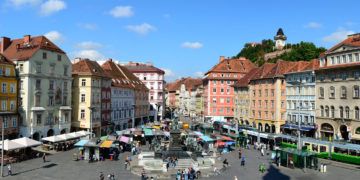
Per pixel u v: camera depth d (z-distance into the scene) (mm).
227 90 101500
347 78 55031
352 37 58219
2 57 52781
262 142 66375
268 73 77625
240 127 75125
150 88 112812
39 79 55969
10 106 52875
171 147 46844
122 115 85500
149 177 36750
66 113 62594
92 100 67375
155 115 112500
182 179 35938
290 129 68312
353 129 53281
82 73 66812
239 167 43406
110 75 82375
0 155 45031
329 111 58906
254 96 82000
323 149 50531
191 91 157000
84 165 42781
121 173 38594
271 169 42250
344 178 36938
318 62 64562
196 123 91812
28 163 43000
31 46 57312
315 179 36500
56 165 42188
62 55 61875
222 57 114250
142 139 67750
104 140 49250
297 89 68500
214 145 60438
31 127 53875
